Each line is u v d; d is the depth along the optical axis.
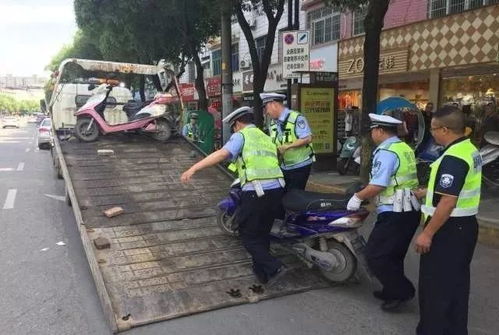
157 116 10.29
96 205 6.59
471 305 4.54
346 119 15.56
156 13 14.77
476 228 3.46
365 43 8.63
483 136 9.16
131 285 4.62
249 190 4.67
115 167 8.27
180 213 6.55
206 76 32.50
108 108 11.23
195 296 4.49
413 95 14.85
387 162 4.14
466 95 12.99
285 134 5.65
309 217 4.88
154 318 4.11
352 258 4.78
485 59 11.98
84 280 5.23
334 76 11.79
